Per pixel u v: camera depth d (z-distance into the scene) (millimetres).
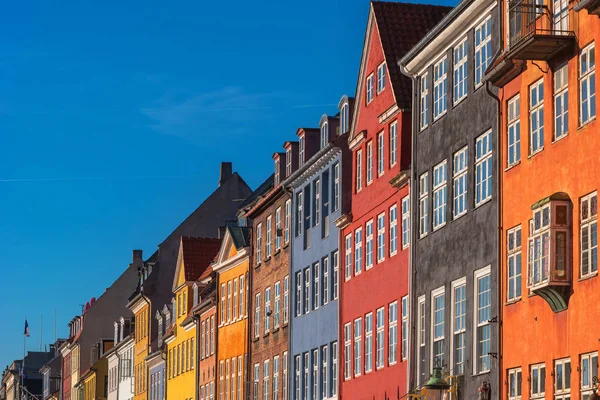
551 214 34781
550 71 36438
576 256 34344
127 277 139250
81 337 138000
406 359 49156
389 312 51938
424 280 46562
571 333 34500
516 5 36906
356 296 56875
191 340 92125
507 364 38719
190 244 96625
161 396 101188
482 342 41062
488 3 41250
